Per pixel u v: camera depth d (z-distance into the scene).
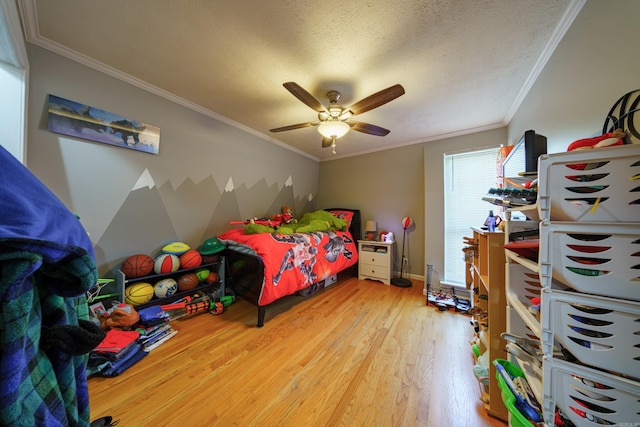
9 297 0.31
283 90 2.09
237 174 2.96
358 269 3.48
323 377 1.37
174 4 1.22
